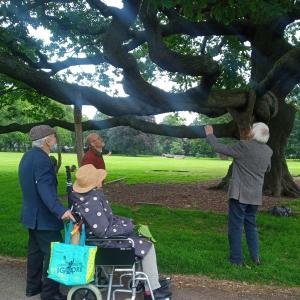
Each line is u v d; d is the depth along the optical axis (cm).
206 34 1447
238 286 604
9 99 2109
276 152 1628
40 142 531
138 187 1909
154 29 891
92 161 870
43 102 2084
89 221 495
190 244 819
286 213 1187
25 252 737
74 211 503
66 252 480
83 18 1459
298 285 613
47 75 1068
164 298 523
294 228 1005
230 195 676
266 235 930
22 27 1176
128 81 975
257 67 1653
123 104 1142
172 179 2439
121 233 504
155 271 514
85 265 475
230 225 686
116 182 2180
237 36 1647
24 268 666
